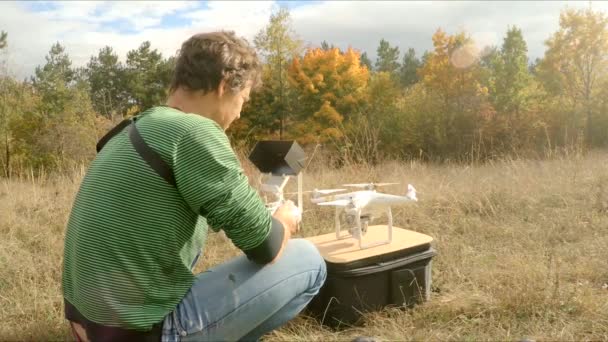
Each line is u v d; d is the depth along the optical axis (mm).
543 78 24266
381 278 2363
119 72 42812
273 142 2223
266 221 1515
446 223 4152
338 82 26766
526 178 5465
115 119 9633
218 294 1566
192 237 1544
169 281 1489
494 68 26875
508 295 2457
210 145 1445
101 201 1438
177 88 1642
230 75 1602
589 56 22984
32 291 2766
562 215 4191
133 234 1421
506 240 3691
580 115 21812
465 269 3025
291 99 26922
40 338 2293
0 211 4473
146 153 1434
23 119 20312
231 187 1447
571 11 23266
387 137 23406
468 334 2248
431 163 8945
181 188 1429
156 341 1492
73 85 24453
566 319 2324
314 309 2420
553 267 2947
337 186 5449
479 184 5156
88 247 1435
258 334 1725
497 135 22156
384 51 70750
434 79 25203
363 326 2330
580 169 5777
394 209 4473
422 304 2484
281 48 26641
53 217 4410
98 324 1462
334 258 2291
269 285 1625
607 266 2965
